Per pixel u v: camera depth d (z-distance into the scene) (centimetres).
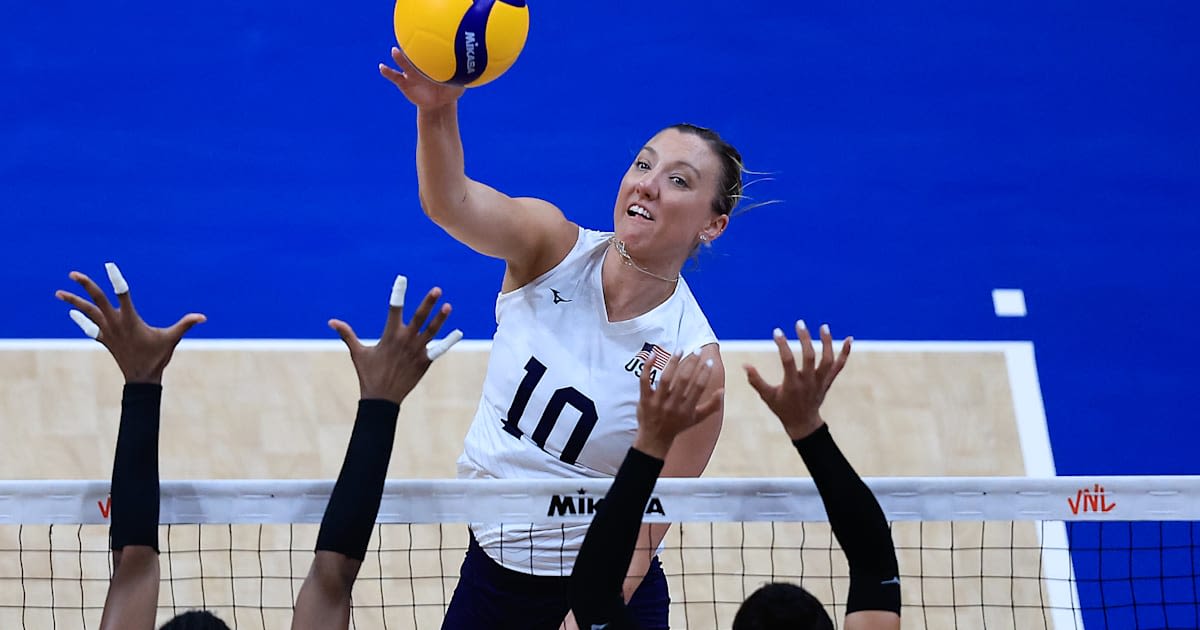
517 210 1476
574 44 4069
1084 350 3192
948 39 4134
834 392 3041
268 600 2473
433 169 1370
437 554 2588
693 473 1528
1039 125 3847
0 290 3222
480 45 1304
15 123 3719
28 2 4122
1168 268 3428
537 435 1492
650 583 1579
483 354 3122
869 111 3884
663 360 1490
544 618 1528
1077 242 3491
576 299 1503
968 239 3500
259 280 3309
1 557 2541
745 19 4191
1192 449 2952
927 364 3128
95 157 3634
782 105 3891
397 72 1334
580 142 3722
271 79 3925
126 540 1077
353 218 3512
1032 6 4256
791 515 1453
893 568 1095
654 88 3922
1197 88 3975
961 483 1484
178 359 3055
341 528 1061
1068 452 2930
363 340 3141
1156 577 2612
